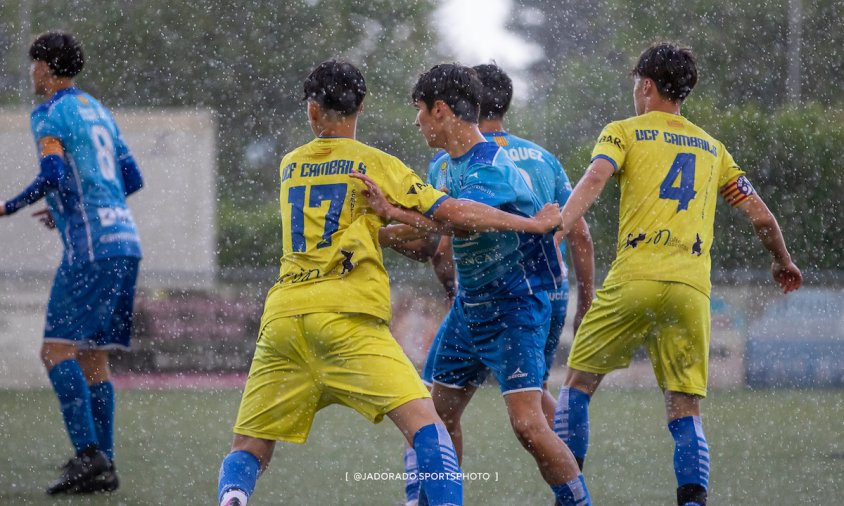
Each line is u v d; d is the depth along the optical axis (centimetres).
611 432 2316
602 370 1334
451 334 1307
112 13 6462
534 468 1781
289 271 1108
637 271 1284
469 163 1217
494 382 3850
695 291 1276
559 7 6900
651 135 1313
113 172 1627
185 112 4416
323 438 2191
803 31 6003
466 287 1245
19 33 6288
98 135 1612
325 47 6694
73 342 1543
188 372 3891
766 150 4931
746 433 2316
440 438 1059
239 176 6281
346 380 1076
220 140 6366
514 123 6209
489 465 1817
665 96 1343
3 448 2005
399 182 1115
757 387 3659
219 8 6519
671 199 1293
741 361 3675
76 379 1522
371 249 1093
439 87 1216
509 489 1583
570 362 1365
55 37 1619
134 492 1518
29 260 3969
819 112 5269
